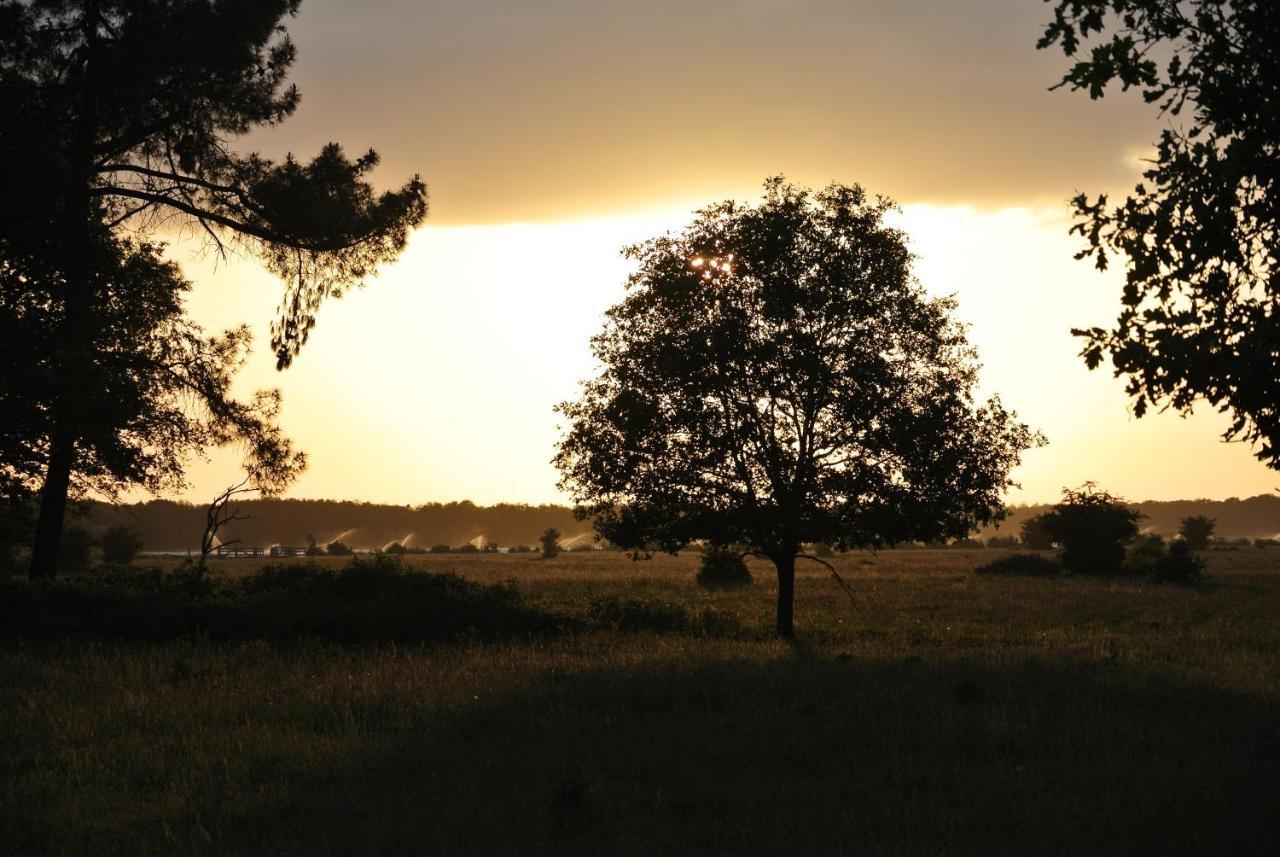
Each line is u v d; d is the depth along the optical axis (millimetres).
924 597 64812
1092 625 46438
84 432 41062
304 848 12625
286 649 32594
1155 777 15891
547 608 43438
